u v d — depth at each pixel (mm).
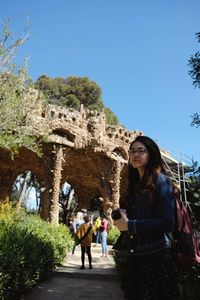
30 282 6629
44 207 19453
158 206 2170
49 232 11312
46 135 16984
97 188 29375
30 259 6816
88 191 29516
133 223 2154
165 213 2115
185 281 4934
